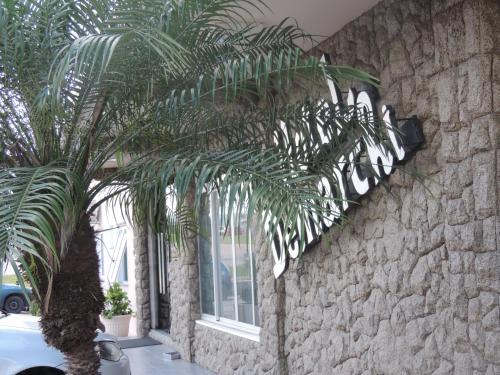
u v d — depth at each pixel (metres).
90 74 3.64
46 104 3.83
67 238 4.14
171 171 3.71
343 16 5.60
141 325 12.14
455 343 4.39
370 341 5.38
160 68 3.98
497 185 4.09
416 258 4.82
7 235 2.90
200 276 9.78
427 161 4.70
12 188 3.32
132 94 4.16
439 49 4.52
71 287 4.41
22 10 3.84
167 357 9.91
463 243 4.31
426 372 4.69
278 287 6.90
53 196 3.28
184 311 9.89
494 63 4.15
